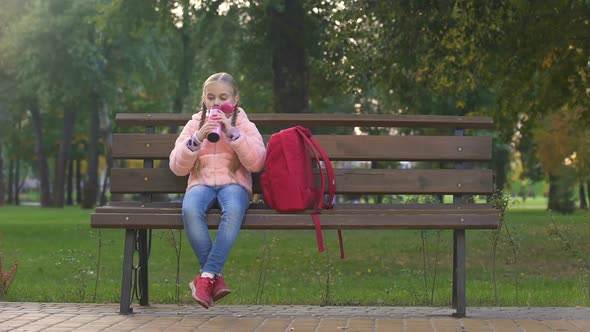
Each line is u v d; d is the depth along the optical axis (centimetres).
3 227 2620
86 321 537
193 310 616
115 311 593
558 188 4284
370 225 532
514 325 526
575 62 1435
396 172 592
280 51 2300
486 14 1497
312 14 2230
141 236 628
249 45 2333
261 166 551
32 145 6544
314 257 1514
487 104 2320
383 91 1953
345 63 1769
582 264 859
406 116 593
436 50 1628
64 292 786
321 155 584
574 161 3494
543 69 1484
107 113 4903
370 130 2542
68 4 3512
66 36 3506
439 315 584
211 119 541
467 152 598
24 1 3562
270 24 2225
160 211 552
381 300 748
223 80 564
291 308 649
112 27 2298
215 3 2155
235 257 1520
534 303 722
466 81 1697
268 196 545
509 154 4325
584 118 1536
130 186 592
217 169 552
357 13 1611
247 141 541
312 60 2467
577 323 535
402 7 1541
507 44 1467
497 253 1611
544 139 3183
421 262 1430
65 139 5538
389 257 1527
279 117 593
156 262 1455
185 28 2527
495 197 722
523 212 4459
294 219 532
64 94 3922
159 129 4600
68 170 7275
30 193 12138
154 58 3841
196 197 538
